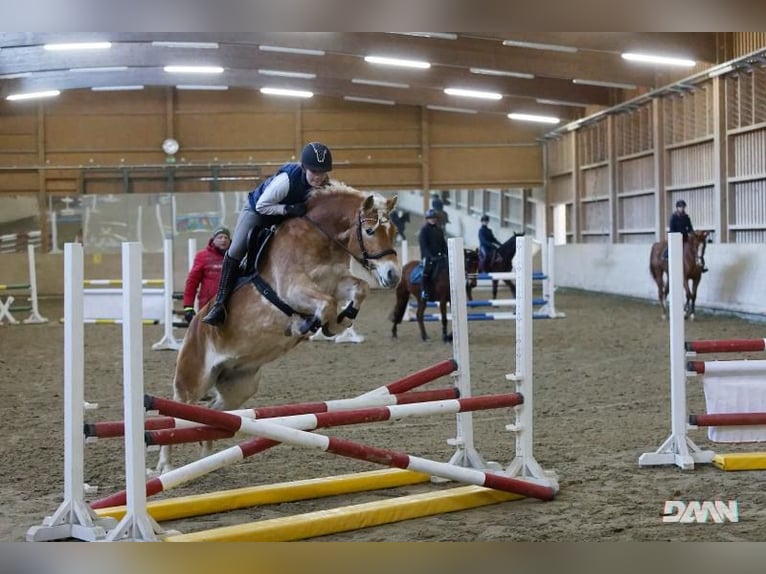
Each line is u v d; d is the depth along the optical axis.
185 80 27.67
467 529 4.94
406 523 5.11
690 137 21.42
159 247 29.25
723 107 19.56
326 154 5.84
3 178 29.39
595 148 27.53
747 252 17.28
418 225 31.20
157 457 7.07
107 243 29.34
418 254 30.81
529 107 28.75
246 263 5.83
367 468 6.54
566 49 19.81
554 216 31.14
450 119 30.73
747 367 6.34
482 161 30.89
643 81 22.75
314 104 30.08
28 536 4.78
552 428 7.75
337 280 5.91
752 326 15.44
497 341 14.89
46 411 9.00
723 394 6.35
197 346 6.10
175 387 6.20
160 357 13.31
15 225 29.38
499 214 31.61
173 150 29.38
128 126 29.59
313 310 5.53
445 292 14.55
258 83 27.80
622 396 9.22
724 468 6.17
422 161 30.41
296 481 5.80
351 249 5.77
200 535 4.52
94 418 8.53
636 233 24.81
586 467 6.30
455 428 7.89
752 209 18.80
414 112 30.38
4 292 29.14
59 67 24.09
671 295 6.36
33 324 19.44
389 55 21.19
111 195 29.30
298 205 5.77
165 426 4.97
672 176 22.48
